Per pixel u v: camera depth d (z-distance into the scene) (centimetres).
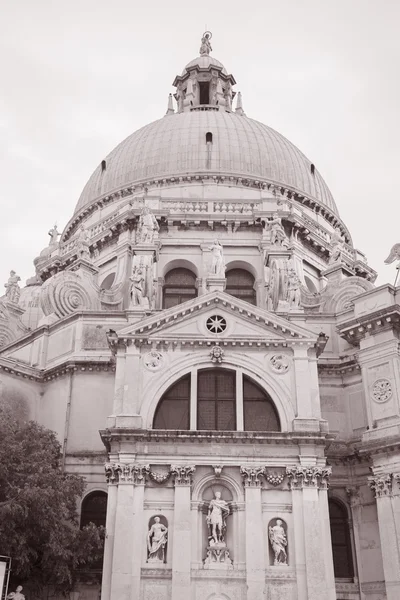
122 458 2870
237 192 4912
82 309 3947
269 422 3052
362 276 4959
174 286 4441
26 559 2633
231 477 2888
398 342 3312
